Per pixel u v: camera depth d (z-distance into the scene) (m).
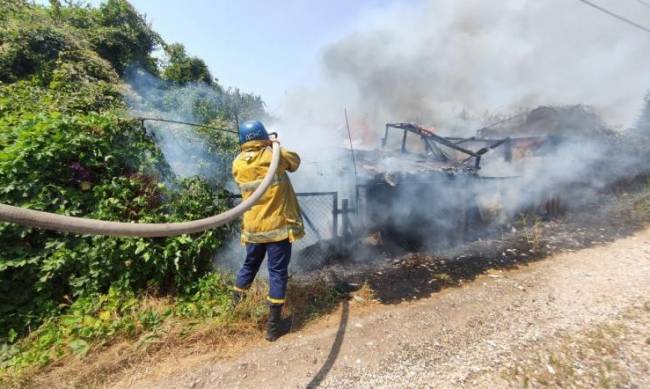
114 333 2.63
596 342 2.64
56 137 3.06
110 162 3.30
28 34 8.61
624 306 3.20
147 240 3.09
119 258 2.99
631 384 2.20
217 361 2.52
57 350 2.44
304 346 2.71
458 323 3.03
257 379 2.35
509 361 2.46
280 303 2.78
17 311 2.71
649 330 2.77
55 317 2.74
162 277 3.16
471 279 4.00
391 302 3.45
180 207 3.40
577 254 4.76
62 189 3.00
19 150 2.93
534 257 4.68
